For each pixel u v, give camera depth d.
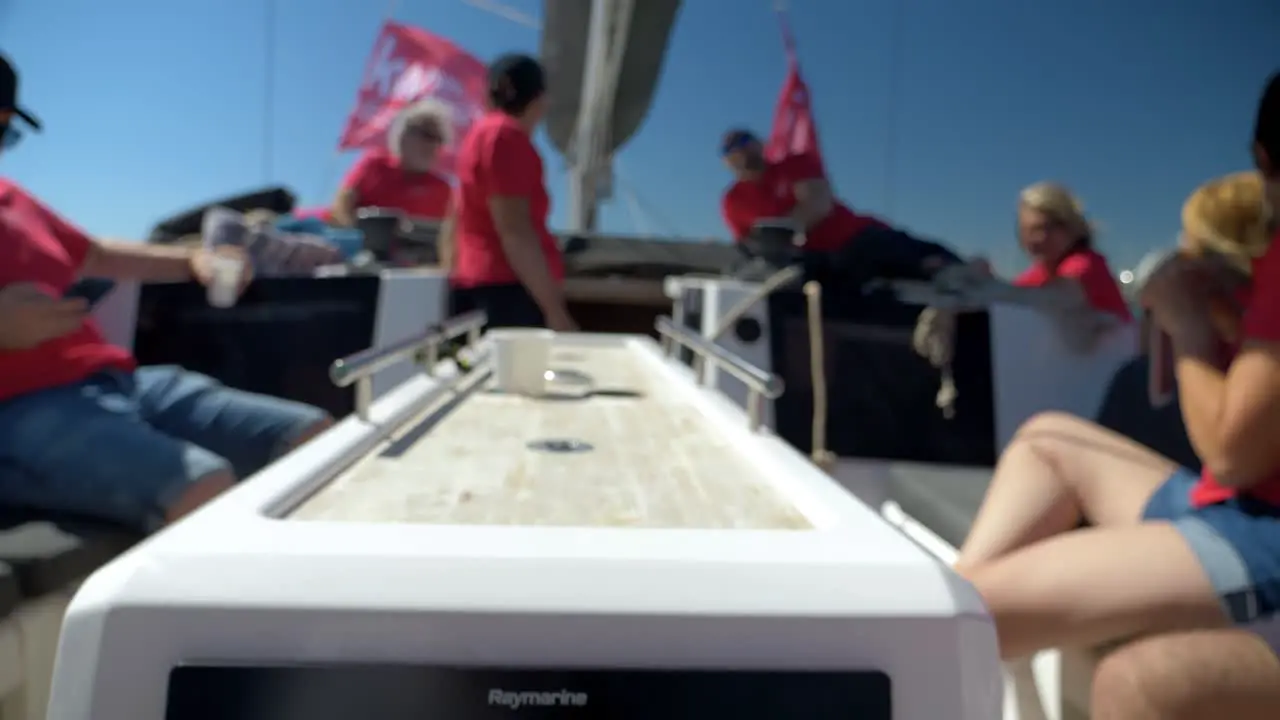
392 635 0.60
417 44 8.05
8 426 1.66
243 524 0.68
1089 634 1.22
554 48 5.82
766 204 4.50
